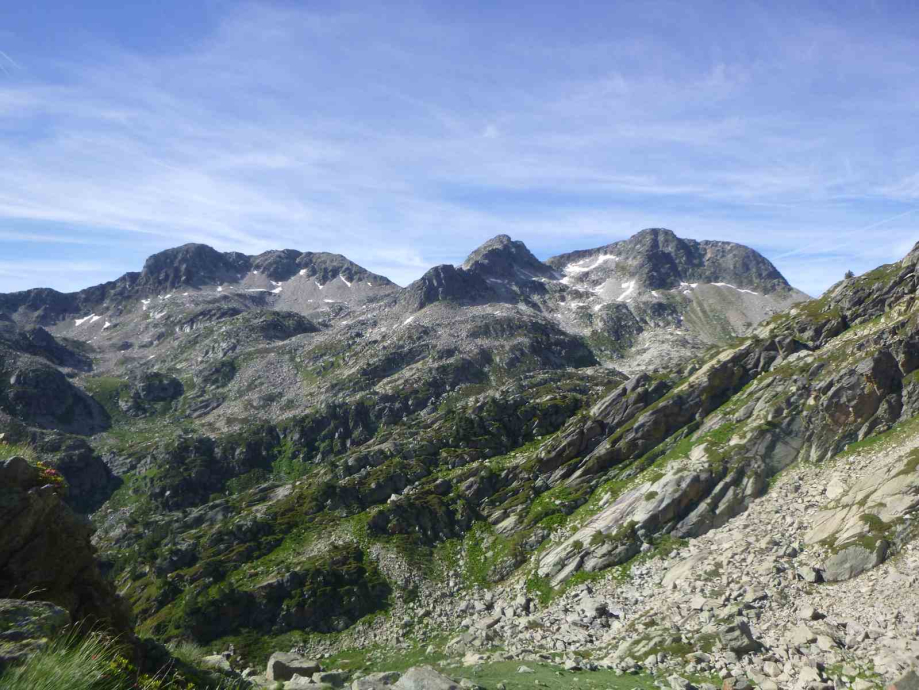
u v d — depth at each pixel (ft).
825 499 202.49
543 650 171.42
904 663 113.91
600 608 193.88
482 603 241.55
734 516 220.02
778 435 239.30
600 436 315.99
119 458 643.86
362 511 338.75
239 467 594.65
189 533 366.43
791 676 121.29
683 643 143.64
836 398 235.20
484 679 124.98
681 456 261.03
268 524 336.90
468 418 416.87
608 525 242.37
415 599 257.75
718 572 186.09
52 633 40.63
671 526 227.61
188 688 61.11
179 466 586.86
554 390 532.73
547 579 236.02
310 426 643.86
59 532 60.39
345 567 278.05
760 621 151.94
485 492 322.55
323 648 235.81
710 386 290.35
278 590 266.98
